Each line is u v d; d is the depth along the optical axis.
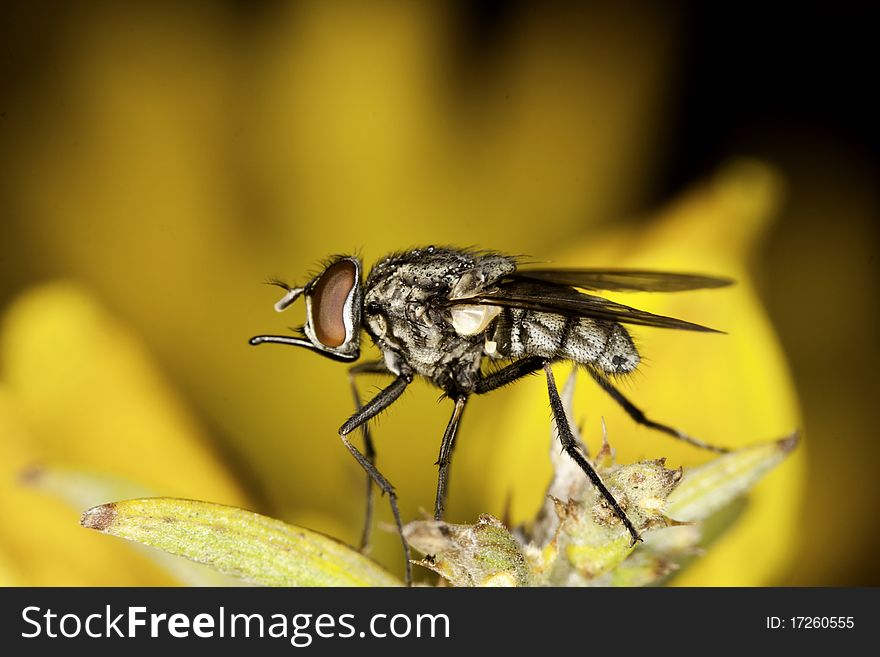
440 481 0.07
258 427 0.07
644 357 0.07
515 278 0.07
